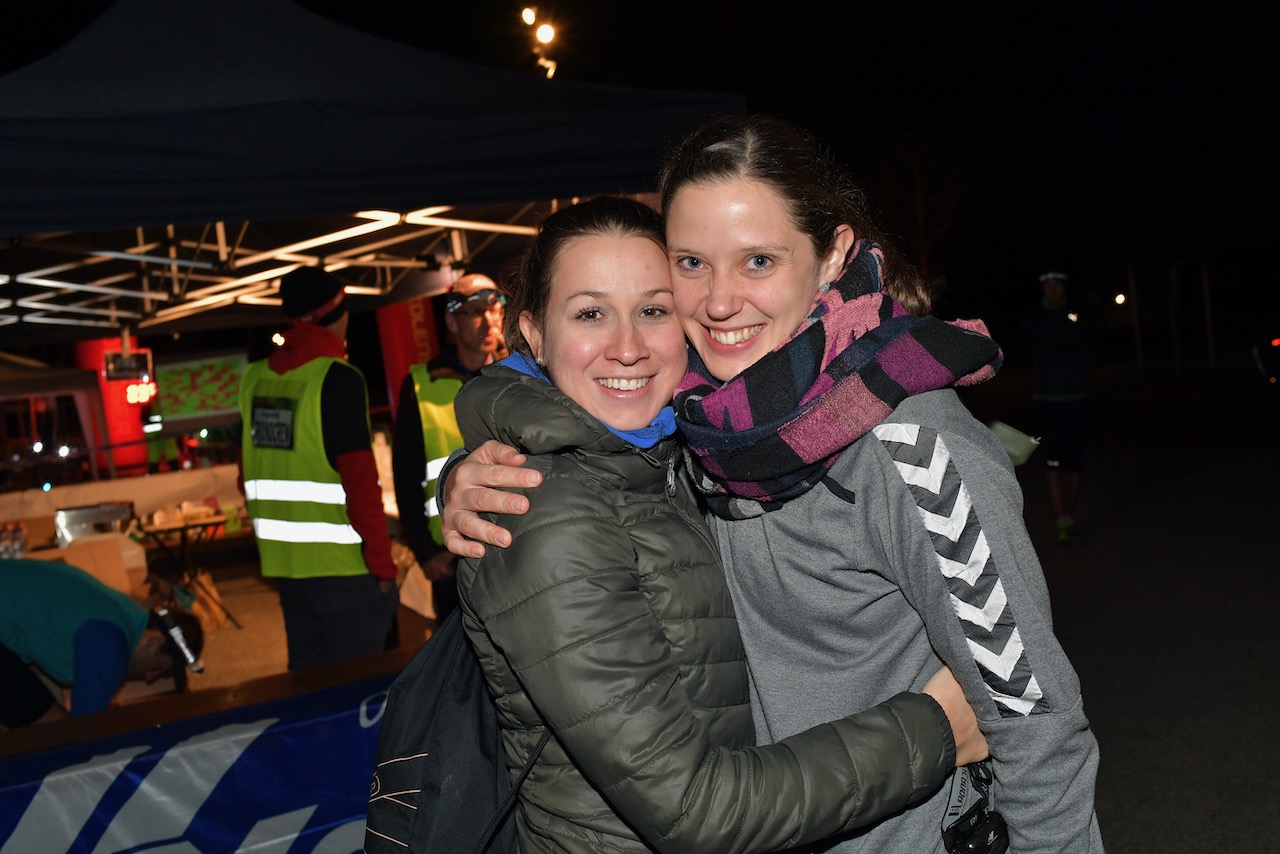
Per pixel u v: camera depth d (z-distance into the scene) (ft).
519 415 4.43
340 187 12.00
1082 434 23.54
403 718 5.23
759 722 5.06
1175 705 13.78
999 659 4.15
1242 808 10.92
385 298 27.55
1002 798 4.39
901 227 63.93
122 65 11.39
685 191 4.63
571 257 4.74
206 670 20.07
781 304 4.60
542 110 13.25
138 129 10.94
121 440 40.45
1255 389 49.60
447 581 14.38
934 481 4.09
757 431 4.27
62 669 10.71
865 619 4.58
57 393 39.50
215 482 35.01
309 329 13.19
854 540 4.43
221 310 31.78
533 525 4.23
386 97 12.50
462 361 14.10
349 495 12.48
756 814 4.00
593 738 4.06
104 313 27.55
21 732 8.76
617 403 4.76
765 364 4.35
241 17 12.12
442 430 13.87
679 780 4.00
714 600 4.57
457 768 5.04
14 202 10.18
